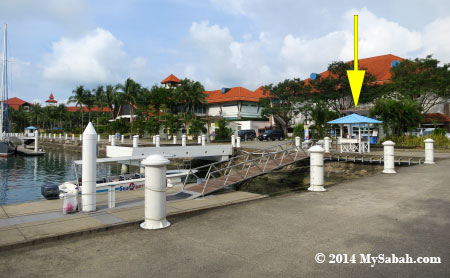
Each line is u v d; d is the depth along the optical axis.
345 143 23.88
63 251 5.25
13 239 5.69
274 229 6.11
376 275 4.04
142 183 15.29
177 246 5.35
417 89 34.47
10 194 18.41
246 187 19.28
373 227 6.02
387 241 5.24
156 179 6.48
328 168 21.48
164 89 65.31
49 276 4.29
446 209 7.20
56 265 4.66
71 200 8.23
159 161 6.47
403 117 27.42
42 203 10.57
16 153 47.56
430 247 4.94
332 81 42.03
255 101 61.34
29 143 72.69
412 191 9.30
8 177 26.11
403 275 4.02
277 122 55.62
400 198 8.43
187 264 4.57
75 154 46.78
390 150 13.24
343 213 7.12
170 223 6.81
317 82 44.81
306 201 8.46
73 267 4.57
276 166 17.36
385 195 8.87
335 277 4.02
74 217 7.43
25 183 22.84
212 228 6.34
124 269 4.45
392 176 12.25
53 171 29.77
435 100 36.66
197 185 12.29
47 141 68.31
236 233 5.96
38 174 27.83
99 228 6.31
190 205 8.48
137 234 6.11
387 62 48.81
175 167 28.50
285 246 5.17
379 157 19.36
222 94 65.94
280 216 7.06
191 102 58.31
